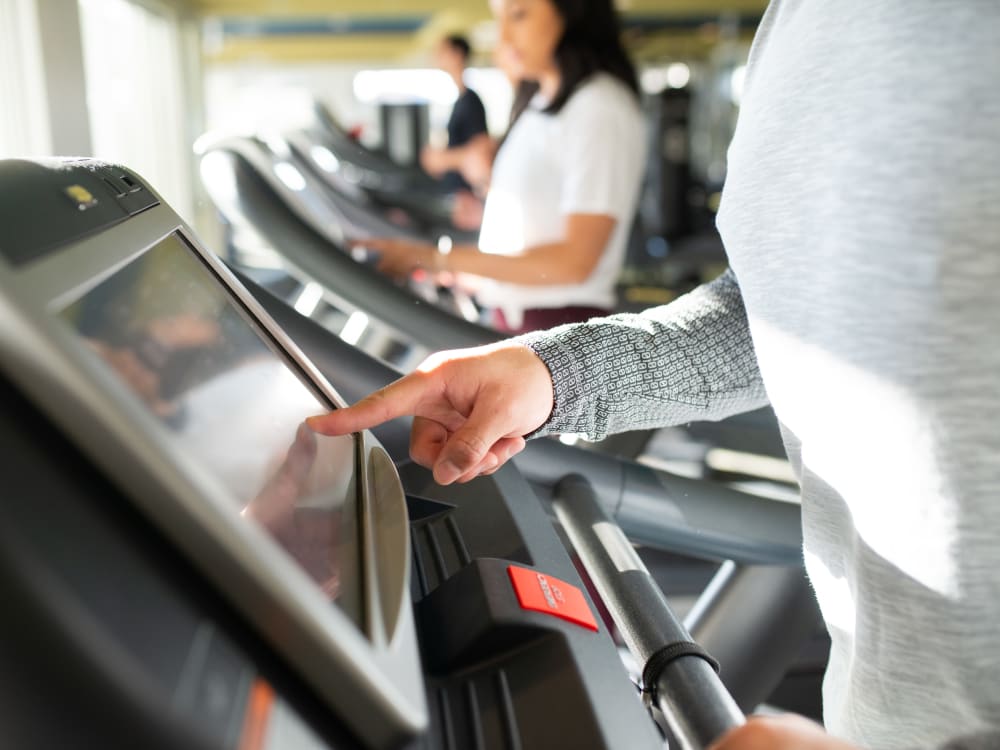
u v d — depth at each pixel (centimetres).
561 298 227
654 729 58
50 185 57
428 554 84
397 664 48
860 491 64
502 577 69
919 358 58
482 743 57
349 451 80
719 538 139
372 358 124
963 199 56
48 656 33
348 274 204
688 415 97
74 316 44
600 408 90
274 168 223
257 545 41
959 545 58
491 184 245
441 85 1578
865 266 61
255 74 1539
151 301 59
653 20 1366
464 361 84
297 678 42
